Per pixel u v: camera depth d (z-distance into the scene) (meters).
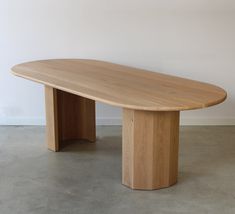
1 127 4.59
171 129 3.16
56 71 3.72
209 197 3.11
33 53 4.48
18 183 3.32
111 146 4.06
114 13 4.37
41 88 4.58
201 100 2.88
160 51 4.46
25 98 4.61
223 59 4.48
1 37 4.43
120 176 3.43
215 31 4.41
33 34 4.43
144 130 3.09
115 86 3.23
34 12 4.37
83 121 4.16
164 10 4.35
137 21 4.39
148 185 3.20
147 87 3.21
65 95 4.07
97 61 4.24
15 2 4.34
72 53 4.48
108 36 4.43
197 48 4.45
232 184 3.31
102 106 4.62
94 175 3.45
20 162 3.70
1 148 4.00
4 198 3.09
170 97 2.95
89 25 4.41
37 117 4.65
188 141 4.18
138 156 3.14
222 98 2.95
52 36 4.44
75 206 2.98
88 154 3.87
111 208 2.96
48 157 3.80
